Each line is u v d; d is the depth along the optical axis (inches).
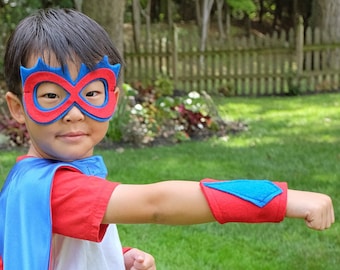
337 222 164.1
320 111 369.4
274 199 37.5
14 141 267.4
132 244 149.3
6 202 44.9
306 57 484.1
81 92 44.0
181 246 148.9
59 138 44.3
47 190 41.8
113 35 298.7
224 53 470.6
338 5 519.5
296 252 145.8
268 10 994.1
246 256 143.7
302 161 232.5
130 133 271.1
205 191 38.4
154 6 910.4
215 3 917.2
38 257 41.5
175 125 291.0
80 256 47.3
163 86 398.0
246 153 247.9
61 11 47.1
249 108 388.8
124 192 40.3
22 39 44.9
